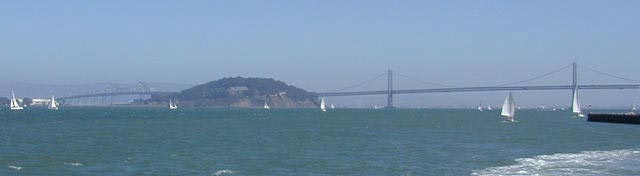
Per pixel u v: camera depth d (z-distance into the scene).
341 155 46.19
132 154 46.41
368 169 38.09
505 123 122.38
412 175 35.59
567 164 40.59
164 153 47.28
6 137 66.38
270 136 70.19
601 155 47.09
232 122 119.19
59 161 41.41
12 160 41.81
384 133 78.50
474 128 96.25
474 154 47.78
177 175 35.41
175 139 63.91
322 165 39.94
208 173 36.25
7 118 138.38
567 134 80.12
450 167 39.09
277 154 46.72
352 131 83.38
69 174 35.84
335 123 116.12
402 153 48.06
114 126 97.62
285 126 99.94
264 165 39.84
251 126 99.38
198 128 91.06
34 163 40.31
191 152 48.12
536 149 53.88
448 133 79.50
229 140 62.53
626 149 54.88
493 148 54.25
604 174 35.75
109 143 57.75
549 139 68.94
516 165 40.16
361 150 50.56
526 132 84.50
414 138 67.62
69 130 83.25
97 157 44.09
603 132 86.50
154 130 84.12
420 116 184.50
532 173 36.22
